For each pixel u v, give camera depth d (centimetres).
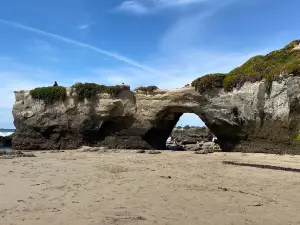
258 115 2633
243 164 1683
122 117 3422
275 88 2514
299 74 2362
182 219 689
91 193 935
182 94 3161
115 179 1180
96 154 2406
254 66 2877
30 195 904
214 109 2986
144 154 2414
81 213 725
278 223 666
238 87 2805
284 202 847
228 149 2945
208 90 3025
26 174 1297
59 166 1584
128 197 888
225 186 1064
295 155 2264
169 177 1233
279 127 2486
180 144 4738
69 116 3441
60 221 663
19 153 2353
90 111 3419
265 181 1166
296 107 2362
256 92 2639
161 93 3297
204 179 1202
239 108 2770
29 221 660
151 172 1374
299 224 660
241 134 2805
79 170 1430
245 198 889
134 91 3441
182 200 859
